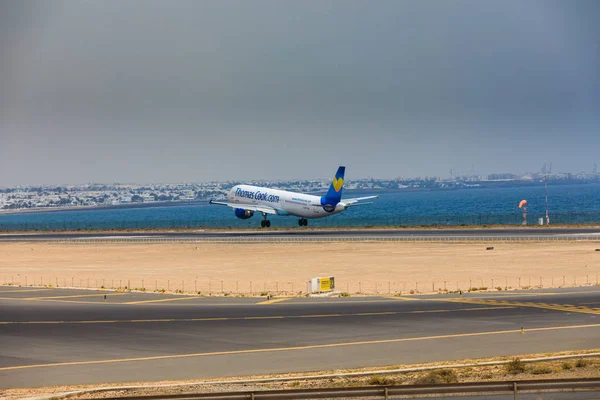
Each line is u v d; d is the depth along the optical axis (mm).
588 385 136375
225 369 177000
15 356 193250
